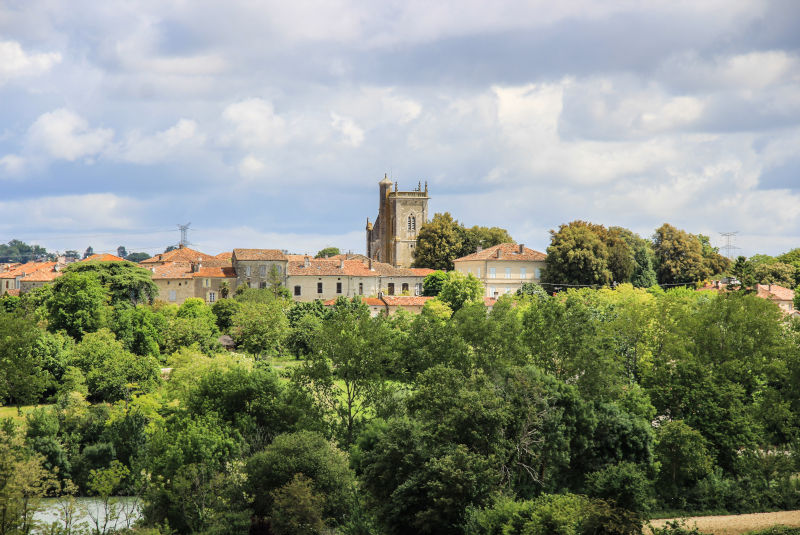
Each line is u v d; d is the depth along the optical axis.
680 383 75.19
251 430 69.12
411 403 63.66
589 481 57.59
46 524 55.25
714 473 68.12
